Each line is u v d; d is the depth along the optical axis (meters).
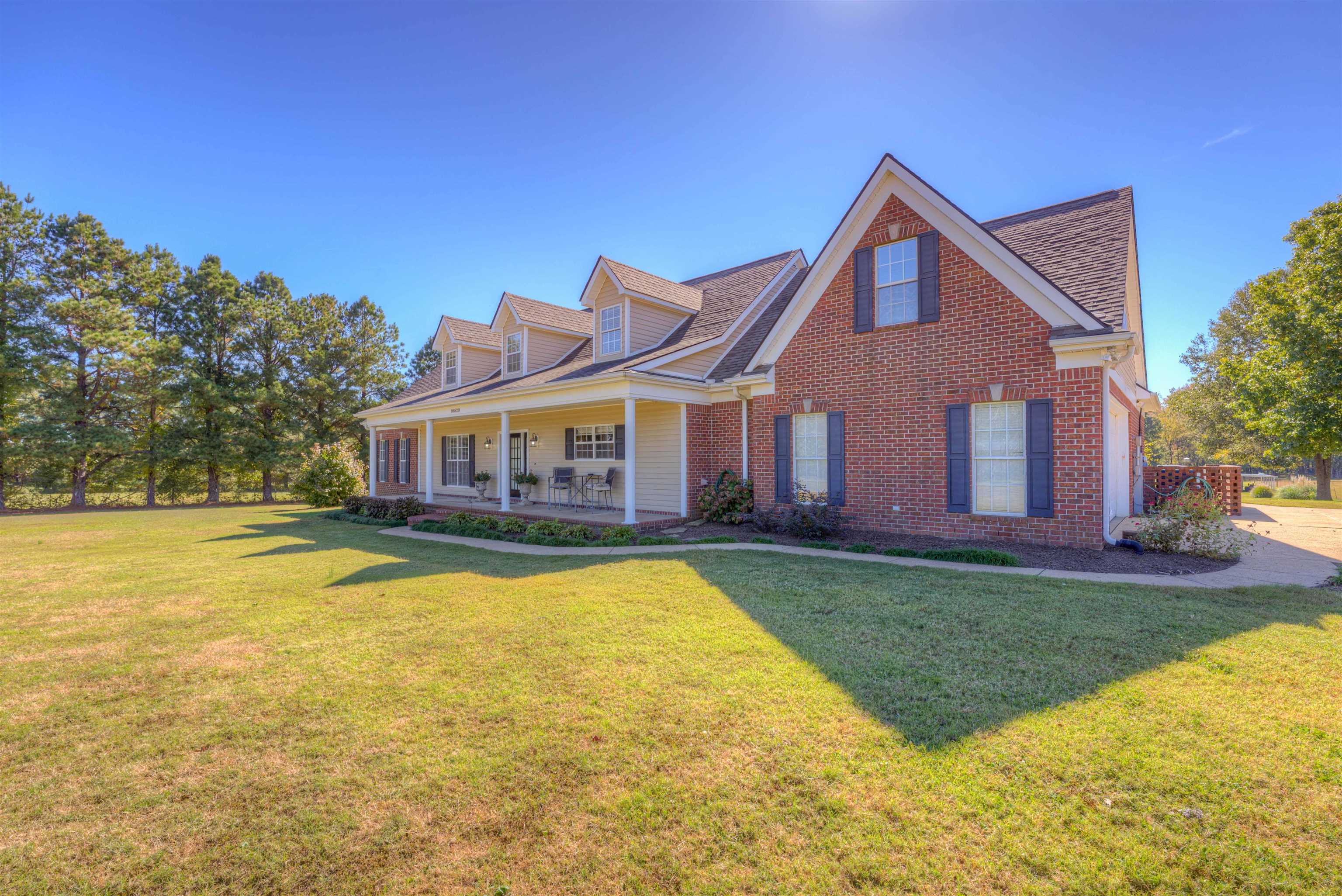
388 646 5.37
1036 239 11.70
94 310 23.69
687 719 3.72
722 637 5.31
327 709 4.05
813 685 4.20
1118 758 3.16
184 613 6.68
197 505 27.69
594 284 16.52
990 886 2.29
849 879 2.35
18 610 6.91
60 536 14.30
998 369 9.70
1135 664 4.44
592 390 13.20
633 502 12.38
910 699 3.93
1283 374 20.81
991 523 9.80
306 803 2.97
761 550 9.98
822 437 11.92
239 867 2.52
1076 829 2.61
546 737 3.55
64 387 24.41
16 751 3.56
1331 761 3.08
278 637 5.71
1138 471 16.12
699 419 14.05
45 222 24.47
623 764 3.23
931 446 10.38
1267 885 2.26
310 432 31.19
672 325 16.92
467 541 12.41
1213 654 4.59
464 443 22.17
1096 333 8.66
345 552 11.07
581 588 7.42
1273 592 6.52
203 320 28.28
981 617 5.70
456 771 3.20
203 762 3.40
